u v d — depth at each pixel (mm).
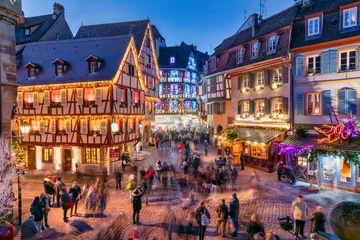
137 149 30156
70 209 13750
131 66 25266
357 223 2826
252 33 26859
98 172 22500
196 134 38969
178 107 51812
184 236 10047
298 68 19938
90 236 10734
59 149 23516
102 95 22031
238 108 26688
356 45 17000
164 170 18328
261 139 21266
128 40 24719
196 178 17875
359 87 16969
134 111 25969
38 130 24047
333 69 18078
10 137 12211
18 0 12555
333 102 18109
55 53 25688
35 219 10539
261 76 23938
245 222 11633
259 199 14625
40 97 23672
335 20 18547
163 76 51750
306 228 10992
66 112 22906
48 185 15031
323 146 16422
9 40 12312
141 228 11258
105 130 22109
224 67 28891
